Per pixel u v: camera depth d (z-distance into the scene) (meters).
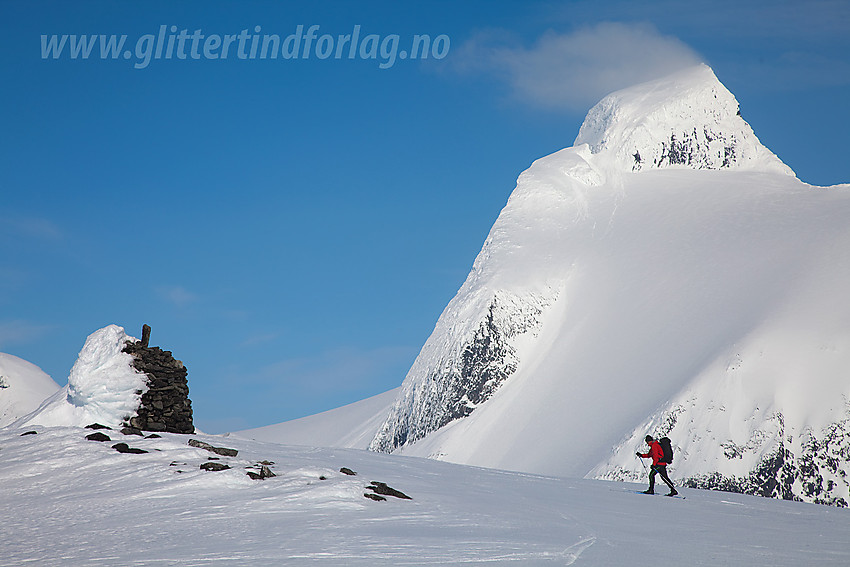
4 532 13.00
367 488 17.00
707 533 15.57
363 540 12.42
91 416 26.30
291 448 25.62
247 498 15.69
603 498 21.84
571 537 13.73
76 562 10.89
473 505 17.22
